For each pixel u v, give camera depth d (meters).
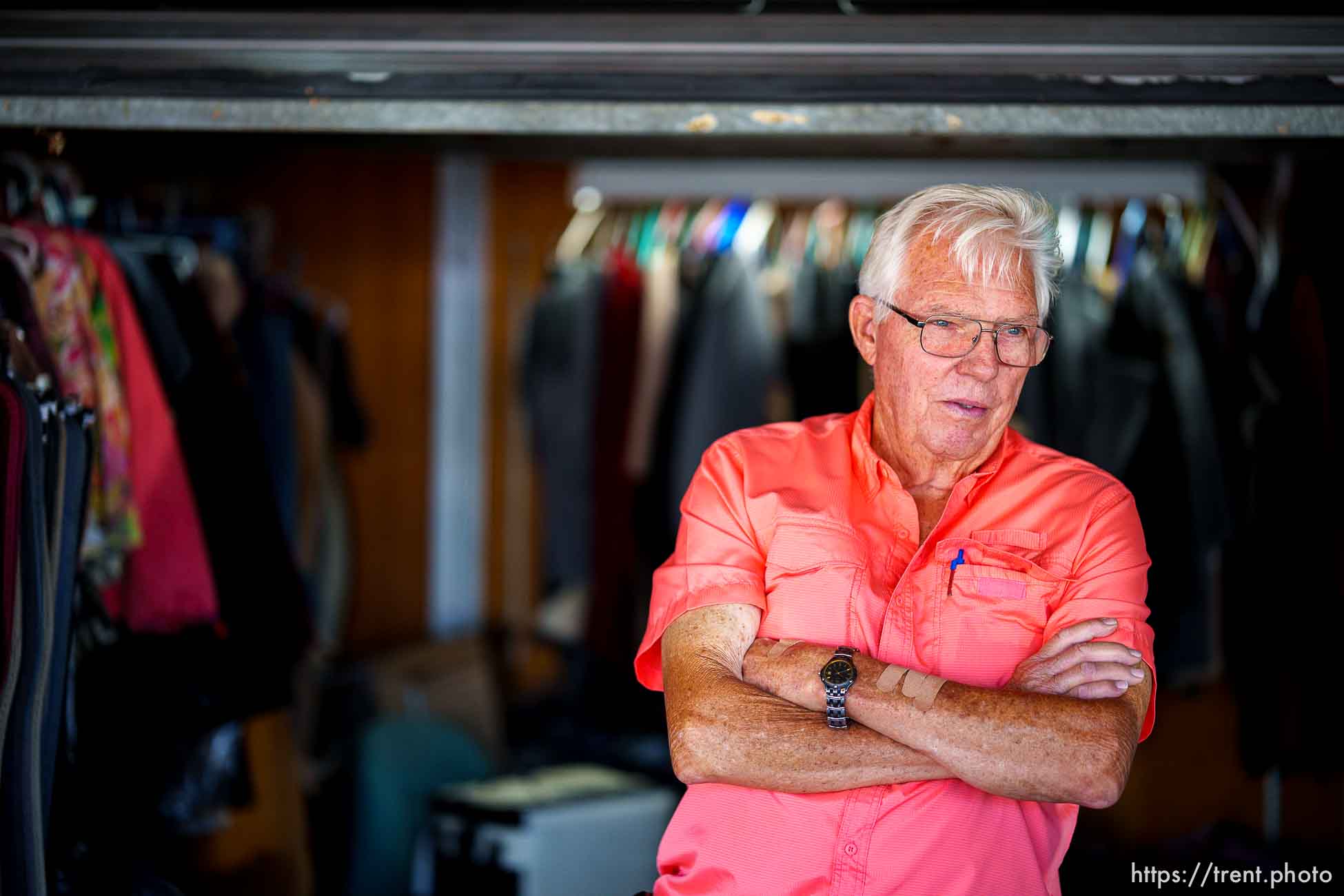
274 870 3.09
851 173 3.67
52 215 2.28
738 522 1.54
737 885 1.45
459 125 1.73
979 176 3.51
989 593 1.48
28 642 1.75
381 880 3.43
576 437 3.99
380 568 4.57
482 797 3.24
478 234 4.73
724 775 1.40
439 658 4.14
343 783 3.69
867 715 1.37
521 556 4.78
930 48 1.72
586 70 1.74
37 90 1.74
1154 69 1.69
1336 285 2.73
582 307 3.98
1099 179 3.42
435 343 4.68
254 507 2.52
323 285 4.43
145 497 2.24
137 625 2.26
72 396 1.94
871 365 1.58
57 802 2.02
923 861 1.41
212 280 2.90
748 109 1.71
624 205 4.18
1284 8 1.70
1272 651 2.94
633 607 3.94
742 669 1.46
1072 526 1.50
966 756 1.33
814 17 1.75
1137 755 3.73
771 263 3.83
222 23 1.77
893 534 1.52
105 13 1.77
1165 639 3.17
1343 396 2.74
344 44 1.76
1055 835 1.49
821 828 1.42
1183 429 3.16
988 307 1.43
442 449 4.70
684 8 1.77
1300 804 3.24
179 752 2.73
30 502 1.75
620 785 3.38
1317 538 2.83
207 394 2.47
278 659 2.54
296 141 2.27
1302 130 1.67
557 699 4.43
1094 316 3.40
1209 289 3.16
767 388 3.66
